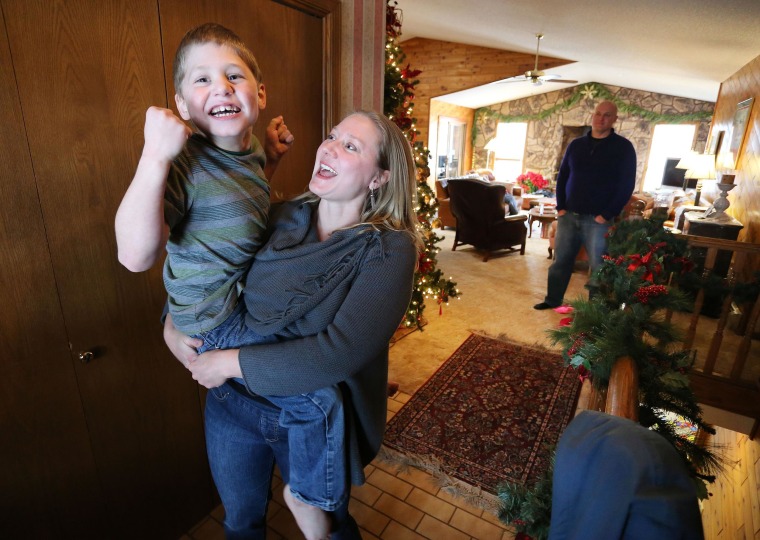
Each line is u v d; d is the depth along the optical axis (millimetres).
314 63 1875
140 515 1494
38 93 1027
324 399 846
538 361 2955
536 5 3578
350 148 820
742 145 4336
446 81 7211
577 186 3439
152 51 1231
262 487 1028
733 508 2455
